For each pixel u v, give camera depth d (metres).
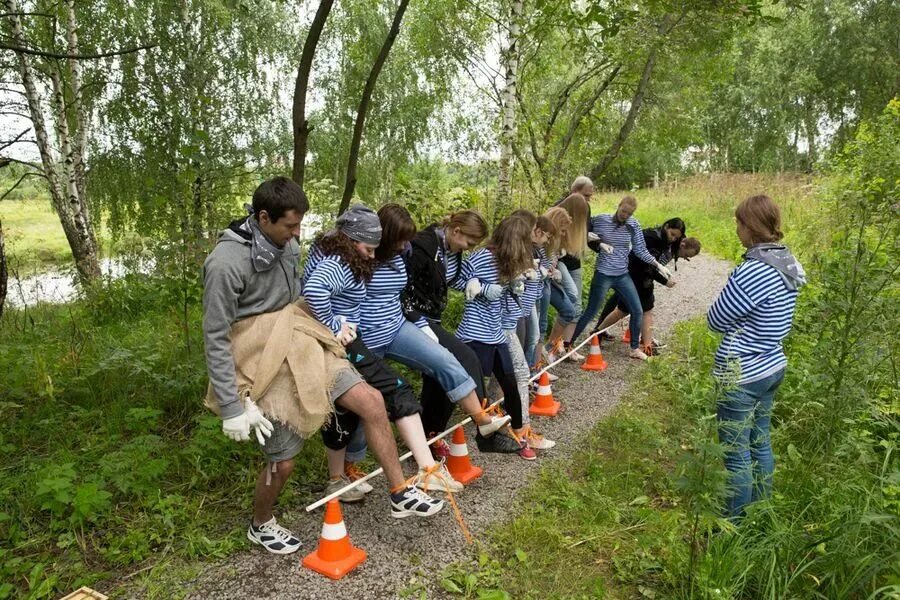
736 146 31.72
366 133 18.03
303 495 3.77
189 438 4.32
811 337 5.44
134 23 11.28
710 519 2.79
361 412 3.10
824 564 2.88
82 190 11.38
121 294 8.08
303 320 3.08
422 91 17.58
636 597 2.93
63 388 4.82
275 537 3.18
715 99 29.42
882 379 4.67
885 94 26.50
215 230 5.75
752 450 3.42
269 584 2.95
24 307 8.37
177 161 6.93
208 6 11.33
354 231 3.34
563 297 6.30
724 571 2.81
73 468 3.63
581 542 3.36
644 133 12.24
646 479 4.12
